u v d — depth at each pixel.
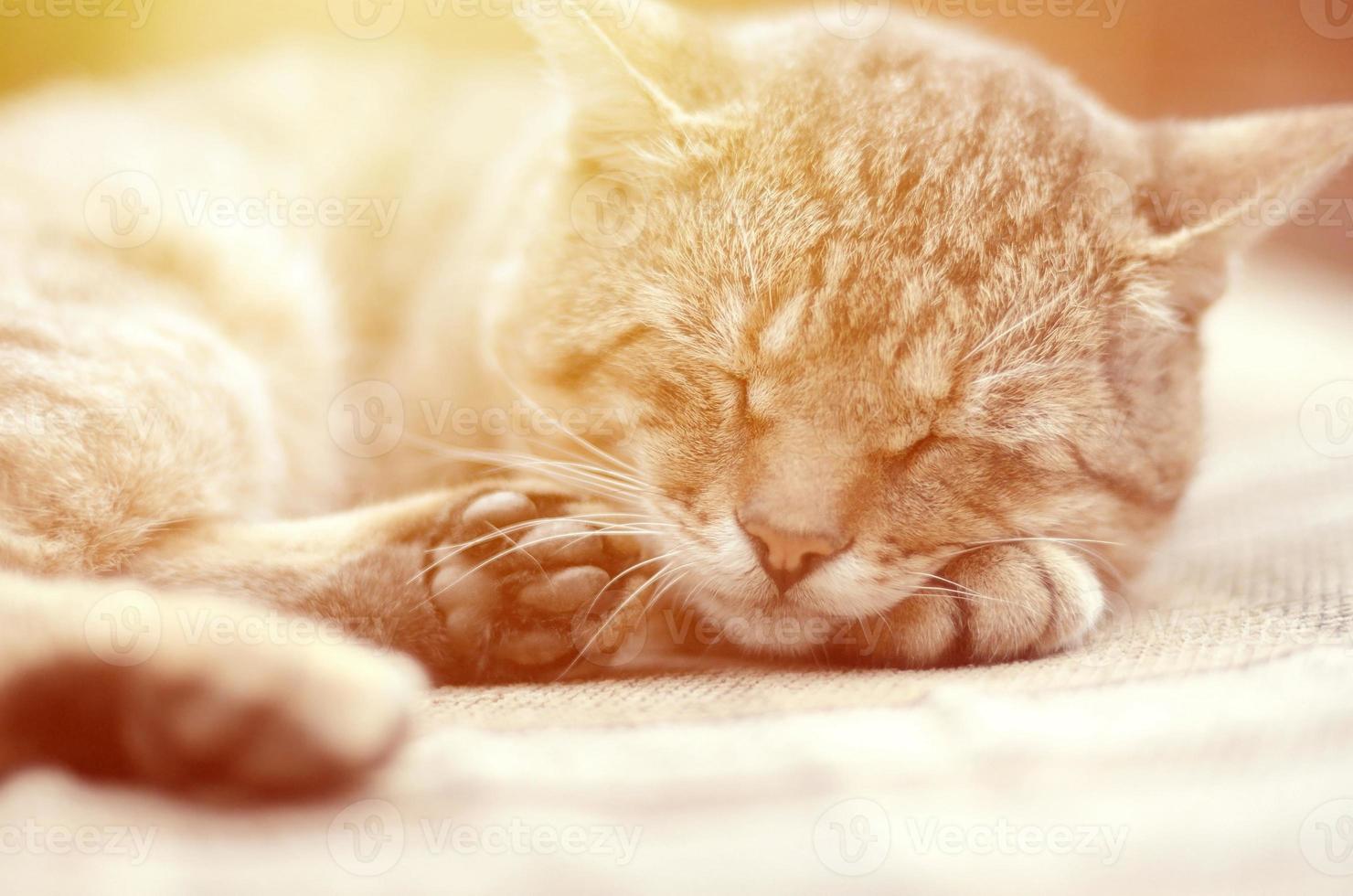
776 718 0.33
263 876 0.29
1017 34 0.65
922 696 0.34
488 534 0.36
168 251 0.41
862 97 0.40
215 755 0.31
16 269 0.38
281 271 0.43
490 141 0.47
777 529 0.37
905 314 0.37
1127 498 0.39
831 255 0.38
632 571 0.37
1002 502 0.38
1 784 0.31
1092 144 0.40
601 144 0.40
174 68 0.50
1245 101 0.67
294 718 0.31
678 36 0.40
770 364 0.38
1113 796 0.31
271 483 0.40
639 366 0.39
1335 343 0.57
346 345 0.45
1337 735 0.32
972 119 0.39
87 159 0.42
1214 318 0.59
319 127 0.47
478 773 0.31
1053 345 0.38
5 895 0.29
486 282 0.43
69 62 0.53
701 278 0.38
